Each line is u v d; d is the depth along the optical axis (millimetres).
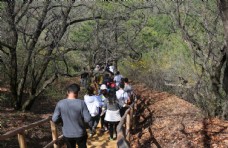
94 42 15781
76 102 7098
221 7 8344
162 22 24453
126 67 29781
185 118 11891
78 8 15664
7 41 14906
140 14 18219
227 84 10562
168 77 23375
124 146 4457
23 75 15633
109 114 11695
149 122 13109
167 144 9867
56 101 19484
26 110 15547
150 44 25391
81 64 19953
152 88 24578
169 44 24141
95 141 11930
